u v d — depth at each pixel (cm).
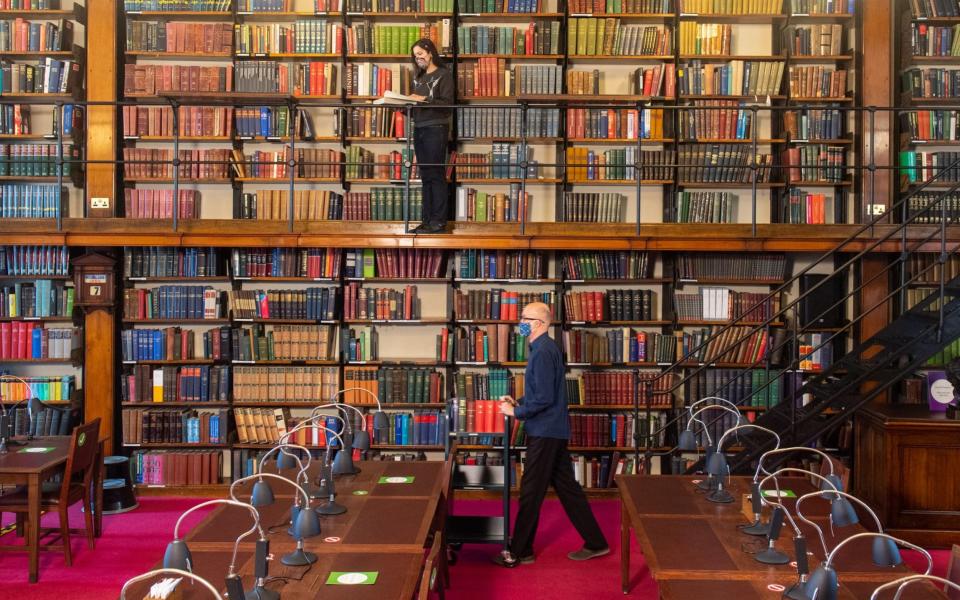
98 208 743
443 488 471
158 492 735
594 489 741
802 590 298
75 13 745
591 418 741
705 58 756
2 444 575
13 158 741
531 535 551
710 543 369
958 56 751
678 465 735
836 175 760
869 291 742
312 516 324
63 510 545
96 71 745
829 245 700
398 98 651
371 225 694
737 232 692
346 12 742
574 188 779
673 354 742
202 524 395
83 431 564
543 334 545
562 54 751
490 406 580
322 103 720
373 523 397
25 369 777
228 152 740
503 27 747
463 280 740
